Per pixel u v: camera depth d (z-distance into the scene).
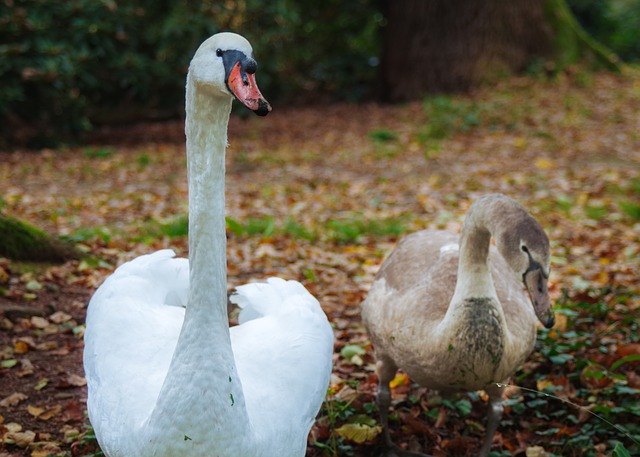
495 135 13.70
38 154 13.22
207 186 2.68
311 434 4.19
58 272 6.17
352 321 5.80
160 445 2.69
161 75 15.16
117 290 3.45
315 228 8.29
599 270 6.79
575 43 17.45
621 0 24.98
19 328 5.32
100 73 14.64
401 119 15.30
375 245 7.80
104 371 3.10
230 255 7.18
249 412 2.85
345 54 19.00
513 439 4.30
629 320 5.20
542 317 3.49
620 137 13.21
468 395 4.63
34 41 13.45
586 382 4.58
